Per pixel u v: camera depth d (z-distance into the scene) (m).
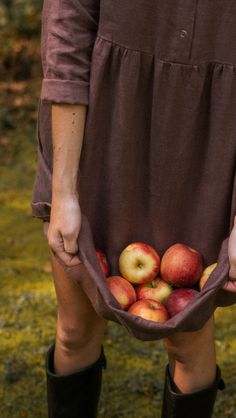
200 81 1.58
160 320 1.68
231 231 1.65
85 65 1.64
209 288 1.58
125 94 1.62
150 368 2.72
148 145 1.69
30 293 3.17
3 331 2.92
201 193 1.71
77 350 1.96
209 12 1.52
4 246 3.60
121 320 1.59
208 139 1.65
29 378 2.66
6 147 4.85
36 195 1.78
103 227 1.79
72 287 1.82
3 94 5.71
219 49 1.55
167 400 1.93
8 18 6.71
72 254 1.69
